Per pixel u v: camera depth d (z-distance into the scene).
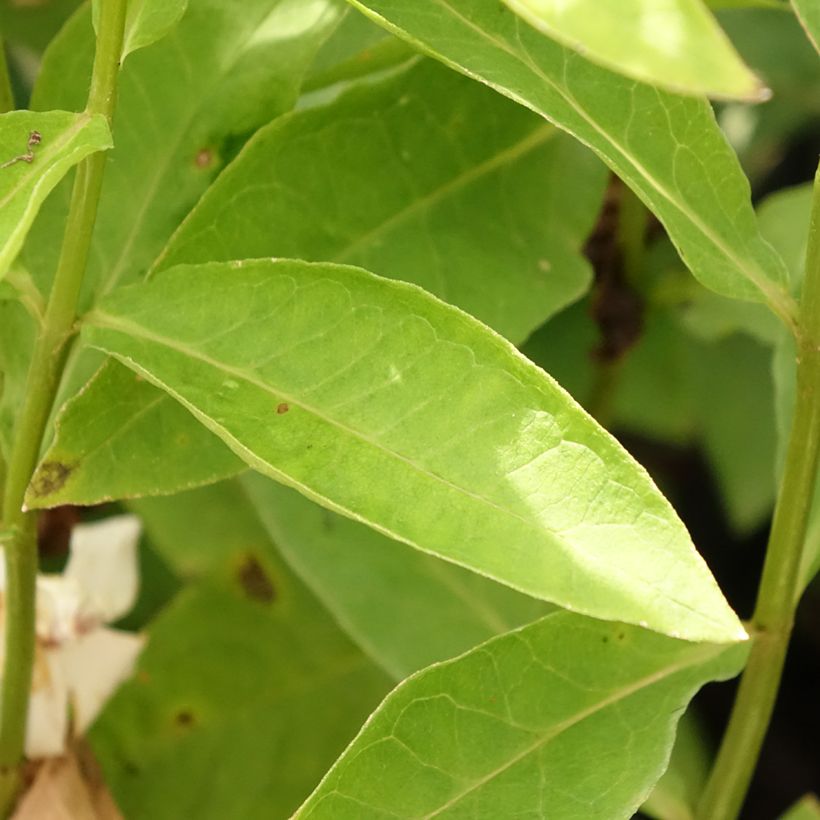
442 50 0.29
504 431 0.26
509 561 0.26
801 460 0.29
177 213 0.32
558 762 0.28
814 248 0.29
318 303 0.27
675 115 0.29
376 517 0.26
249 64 0.31
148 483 0.30
